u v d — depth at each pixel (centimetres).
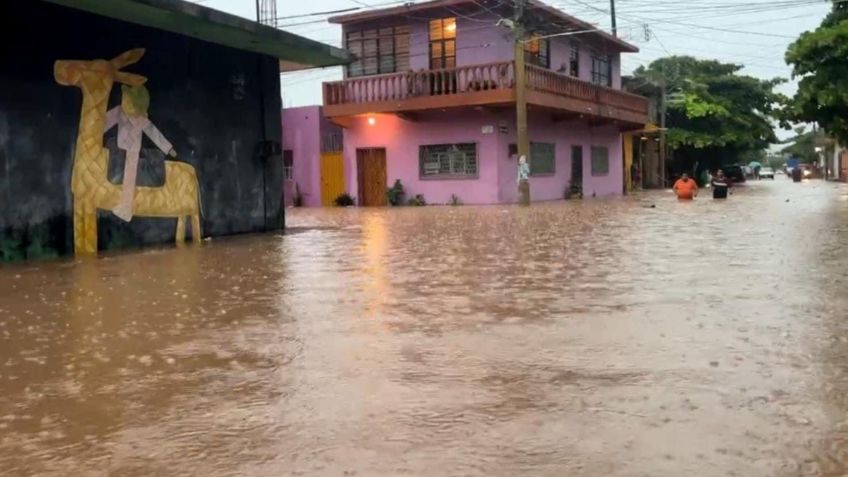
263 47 1645
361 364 509
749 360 493
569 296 746
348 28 3025
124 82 1382
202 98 1565
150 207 1438
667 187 4606
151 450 368
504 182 2802
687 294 741
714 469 324
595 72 3553
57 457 363
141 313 715
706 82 4812
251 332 620
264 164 1744
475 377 471
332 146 3153
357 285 857
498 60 2772
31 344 595
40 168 1237
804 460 332
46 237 1245
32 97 1222
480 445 359
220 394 453
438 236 1466
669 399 418
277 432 386
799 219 1711
